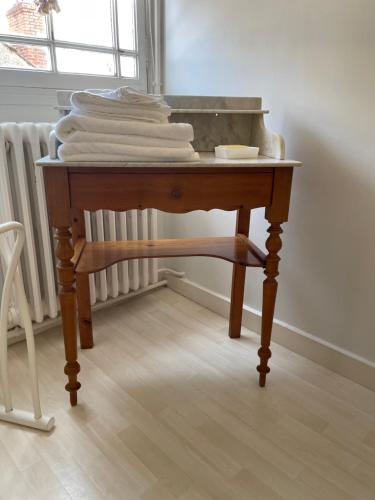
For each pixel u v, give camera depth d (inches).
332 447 39.5
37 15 50.3
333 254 47.9
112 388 46.8
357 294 46.8
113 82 59.4
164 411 43.5
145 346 55.4
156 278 68.2
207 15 54.4
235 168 38.6
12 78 49.3
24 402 44.0
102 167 35.9
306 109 46.3
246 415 43.3
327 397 46.4
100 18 56.5
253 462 37.5
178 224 67.6
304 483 35.5
